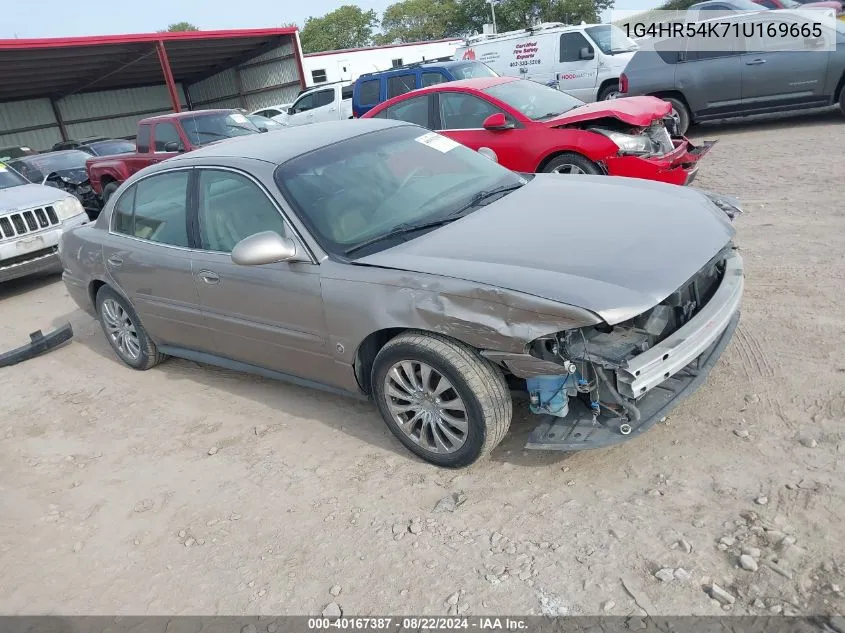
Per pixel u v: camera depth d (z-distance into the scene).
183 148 11.33
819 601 2.44
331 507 3.43
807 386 3.69
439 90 8.46
